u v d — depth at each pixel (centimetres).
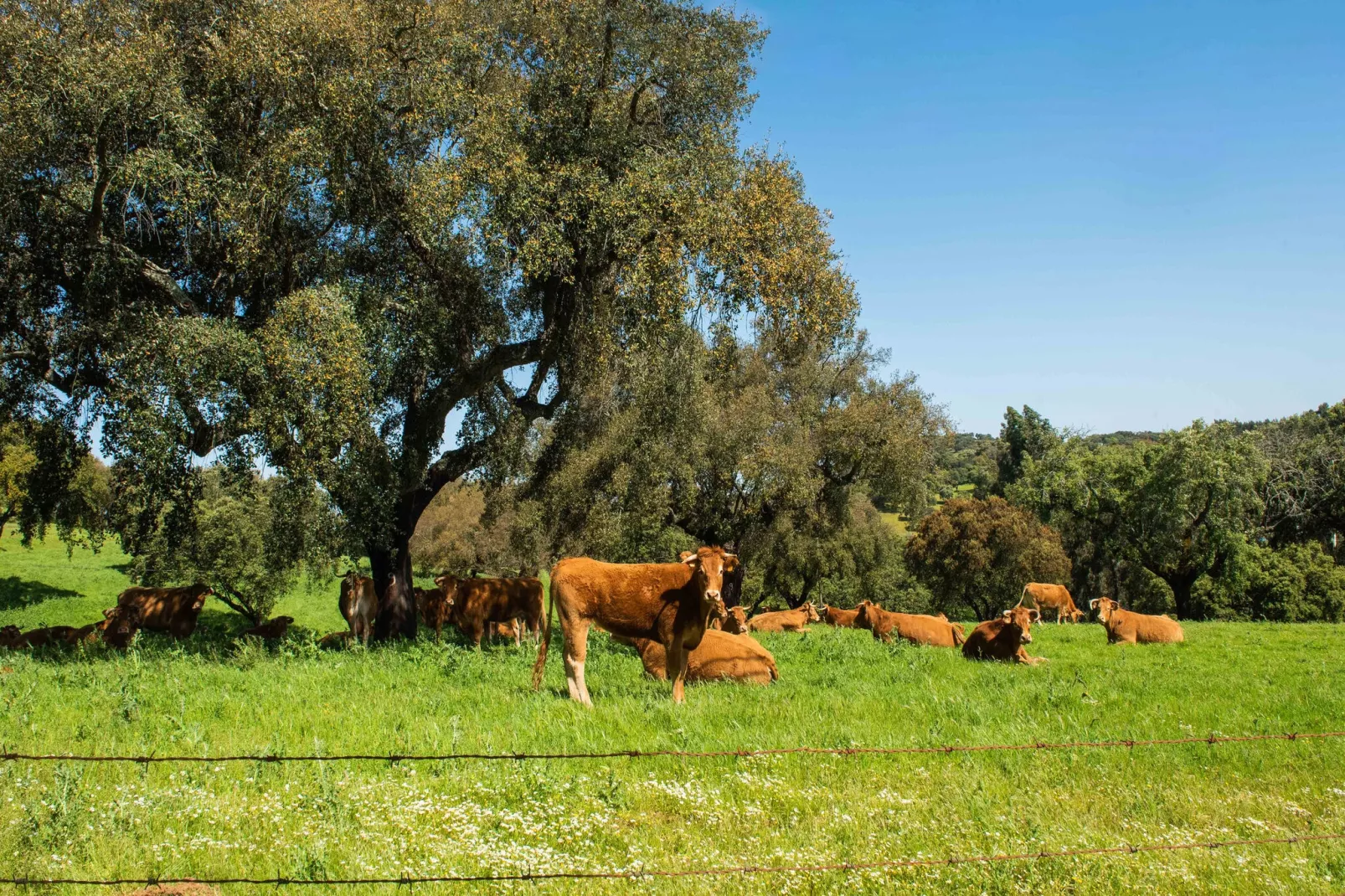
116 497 1748
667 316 1780
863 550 4534
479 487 2481
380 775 686
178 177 1453
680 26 1908
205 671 1137
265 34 1524
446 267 1802
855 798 685
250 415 1468
